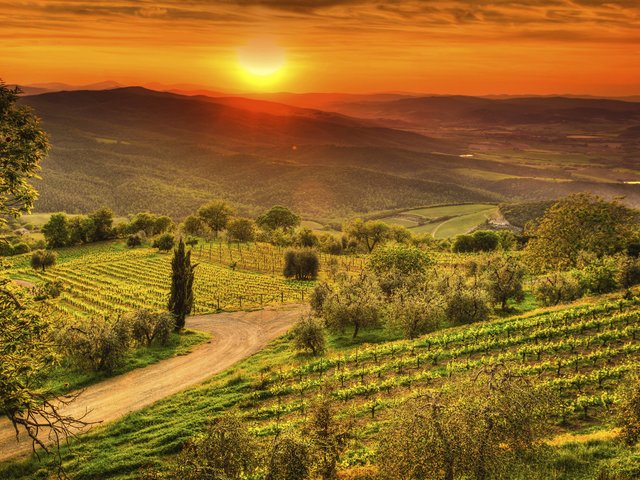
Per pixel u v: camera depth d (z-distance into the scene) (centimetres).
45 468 2955
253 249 13662
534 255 7644
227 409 3638
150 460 2942
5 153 2003
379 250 7369
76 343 4491
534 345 3928
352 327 5706
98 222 16600
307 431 2380
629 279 5422
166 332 5462
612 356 3522
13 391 1870
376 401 3312
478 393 2052
